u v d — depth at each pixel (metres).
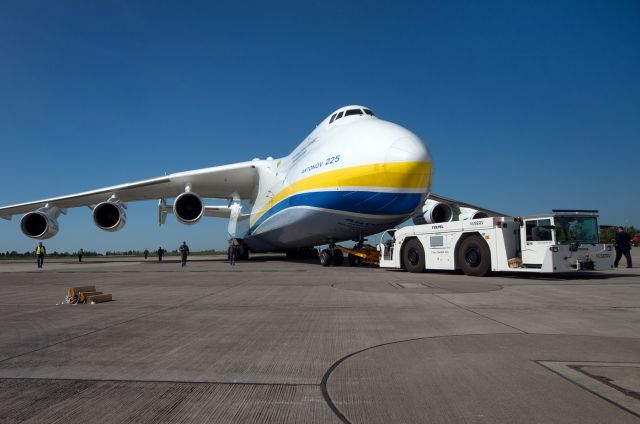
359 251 18.50
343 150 16.08
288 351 4.56
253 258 32.38
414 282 11.41
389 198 15.20
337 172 15.97
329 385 3.53
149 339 5.13
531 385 3.46
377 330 5.51
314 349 4.63
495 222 12.39
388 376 3.73
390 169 14.82
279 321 6.16
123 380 3.70
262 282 11.85
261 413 3.00
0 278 14.34
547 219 11.59
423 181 15.13
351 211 16.12
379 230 17.53
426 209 17.59
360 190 15.41
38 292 10.07
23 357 4.39
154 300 8.38
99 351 4.61
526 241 12.05
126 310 7.22
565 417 2.86
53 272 17.77
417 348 4.61
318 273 15.12
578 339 4.96
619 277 12.66
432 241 14.22
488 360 4.14
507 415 2.90
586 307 7.19
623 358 4.18
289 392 3.39
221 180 23.67
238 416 2.96
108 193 21.83
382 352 4.48
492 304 7.52
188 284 11.54
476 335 5.19
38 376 3.81
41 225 21.31
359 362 4.14
